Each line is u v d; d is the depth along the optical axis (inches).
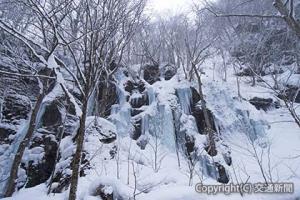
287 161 457.7
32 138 440.5
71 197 195.9
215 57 868.6
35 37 341.4
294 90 574.2
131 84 644.7
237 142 539.2
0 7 326.6
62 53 526.0
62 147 369.4
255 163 468.1
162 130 530.3
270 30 719.7
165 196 214.4
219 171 442.9
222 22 788.6
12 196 296.4
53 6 237.1
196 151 484.7
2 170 413.1
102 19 226.5
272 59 698.2
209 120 559.2
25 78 526.6
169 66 766.5
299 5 572.7
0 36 381.1
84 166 312.5
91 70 228.1
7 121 508.1
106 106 546.3
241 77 735.1
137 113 580.4
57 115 466.6
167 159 470.0
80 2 256.2
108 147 369.4
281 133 548.7
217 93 620.4
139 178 309.0
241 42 732.0
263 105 633.6
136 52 818.8
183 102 586.9
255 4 746.2
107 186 230.7
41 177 399.2
